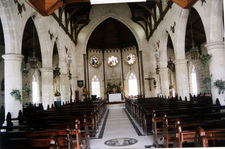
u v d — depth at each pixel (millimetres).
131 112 16453
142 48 28938
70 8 23484
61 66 20734
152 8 24109
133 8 28016
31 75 26203
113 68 34406
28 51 23938
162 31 19875
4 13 9844
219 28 10859
